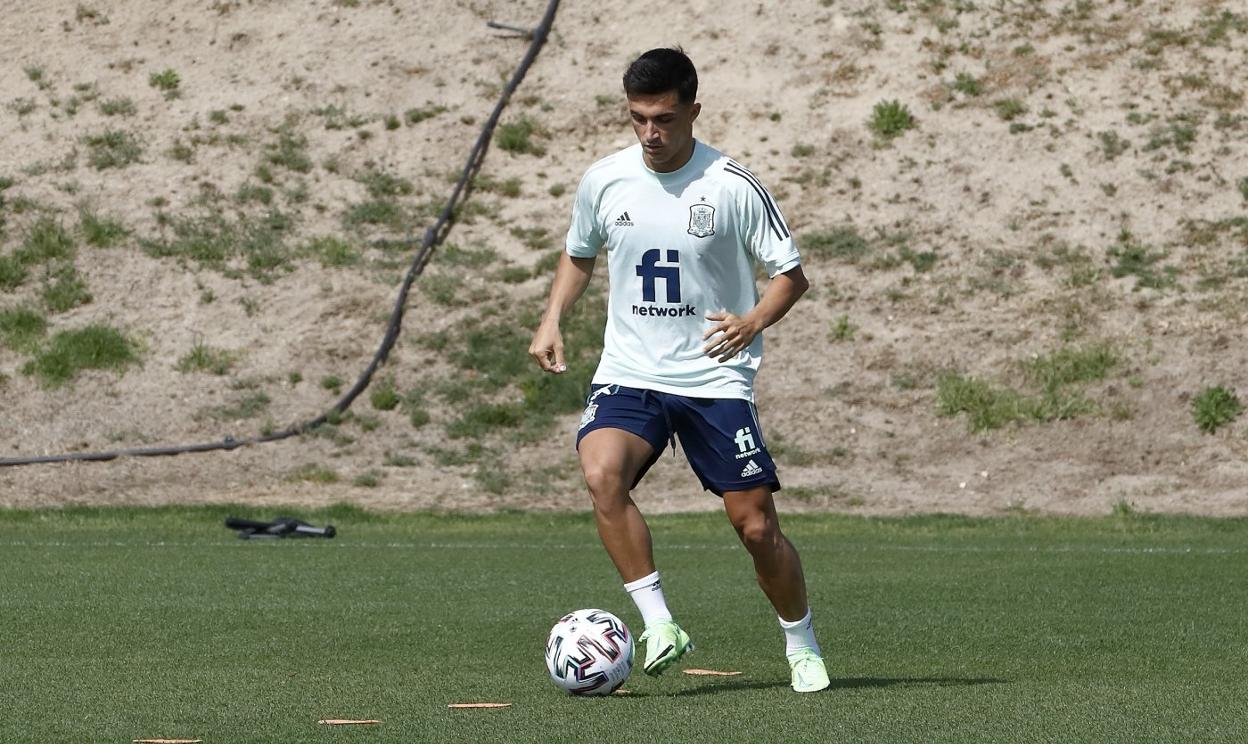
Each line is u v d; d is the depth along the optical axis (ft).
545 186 283.18
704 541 173.17
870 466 226.38
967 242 265.75
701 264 70.44
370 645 91.04
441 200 280.51
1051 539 176.55
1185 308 250.78
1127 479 221.46
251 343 251.80
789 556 71.41
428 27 312.50
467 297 261.03
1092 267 259.60
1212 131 281.54
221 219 274.36
